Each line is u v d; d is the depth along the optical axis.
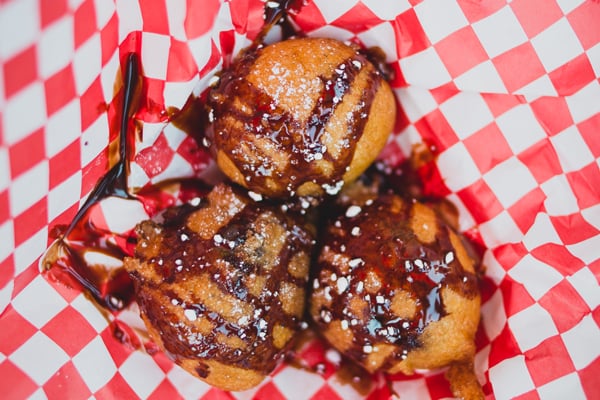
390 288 0.24
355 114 0.24
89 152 0.23
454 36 0.25
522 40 0.24
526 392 0.25
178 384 0.26
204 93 0.25
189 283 0.24
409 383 0.26
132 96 0.24
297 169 0.24
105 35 0.23
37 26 0.21
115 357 0.26
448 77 0.25
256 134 0.23
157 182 0.26
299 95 0.23
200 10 0.24
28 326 0.24
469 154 0.27
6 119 0.21
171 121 0.25
